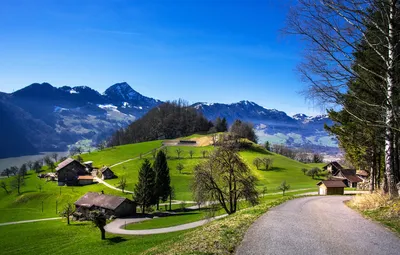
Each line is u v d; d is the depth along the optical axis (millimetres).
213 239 13461
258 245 12242
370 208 20391
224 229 15594
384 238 13227
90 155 180250
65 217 86312
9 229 73938
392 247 11898
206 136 199250
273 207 24266
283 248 11766
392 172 19375
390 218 16922
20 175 150625
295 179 123250
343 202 29719
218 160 39656
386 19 16109
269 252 11305
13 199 114500
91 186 121625
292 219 17922
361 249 11625
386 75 17266
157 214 82688
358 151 33062
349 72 16281
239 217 19375
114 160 162375
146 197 86812
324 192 81875
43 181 140375
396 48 16344
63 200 106812
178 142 192625
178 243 14898
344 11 15516
